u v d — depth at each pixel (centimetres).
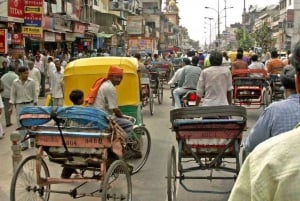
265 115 418
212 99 809
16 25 2395
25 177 632
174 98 1278
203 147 644
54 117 609
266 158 183
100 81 779
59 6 3525
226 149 641
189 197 739
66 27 3597
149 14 10444
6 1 2136
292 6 8519
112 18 6156
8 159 990
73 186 806
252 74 1480
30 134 625
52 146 624
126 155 787
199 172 880
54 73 1567
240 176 191
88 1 5000
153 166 927
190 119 666
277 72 1598
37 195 648
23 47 2462
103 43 5534
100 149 614
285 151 180
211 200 723
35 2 2331
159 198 734
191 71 1276
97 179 625
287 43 8100
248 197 186
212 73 811
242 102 1471
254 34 8888
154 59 3138
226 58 2309
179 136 645
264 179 180
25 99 1105
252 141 427
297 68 220
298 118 402
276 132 407
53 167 915
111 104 770
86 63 995
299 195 174
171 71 2830
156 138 1215
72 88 991
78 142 613
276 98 1535
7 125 1417
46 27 3041
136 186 796
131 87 984
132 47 5172
